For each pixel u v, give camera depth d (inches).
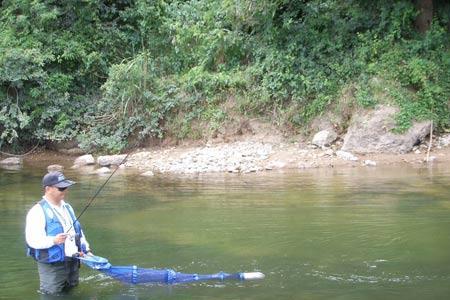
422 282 246.5
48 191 243.3
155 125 673.6
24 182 521.3
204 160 584.7
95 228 350.0
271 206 392.2
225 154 601.3
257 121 652.1
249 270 267.1
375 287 241.4
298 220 354.3
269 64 660.7
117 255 295.3
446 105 612.1
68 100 714.2
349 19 687.1
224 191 448.5
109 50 756.6
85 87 743.1
